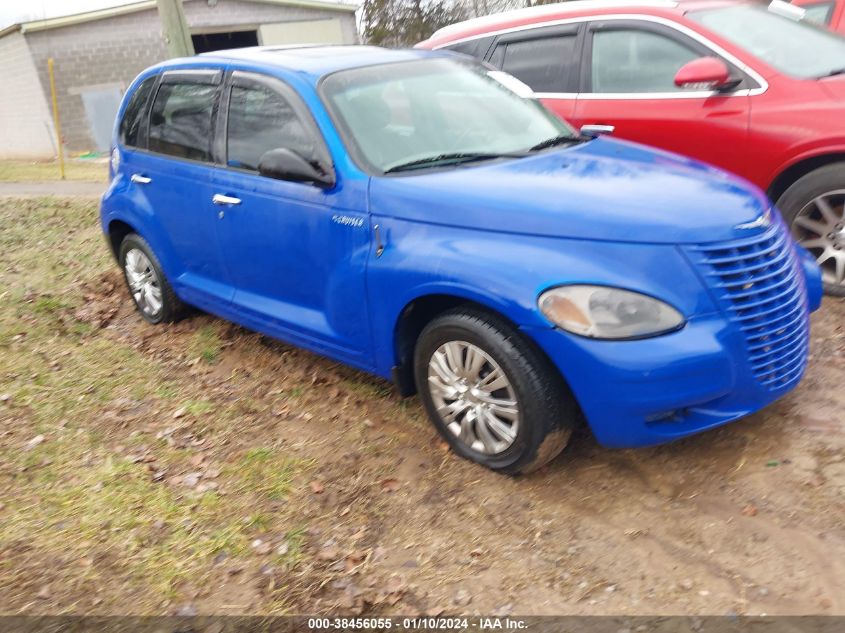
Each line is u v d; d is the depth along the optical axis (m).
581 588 2.94
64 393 4.86
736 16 5.78
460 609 2.89
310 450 4.03
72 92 23.30
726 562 2.99
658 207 3.35
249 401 4.64
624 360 3.09
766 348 3.36
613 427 3.22
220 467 3.91
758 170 5.25
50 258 8.02
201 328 5.81
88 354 5.51
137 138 5.62
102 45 23.36
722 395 3.24
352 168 3.95
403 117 4.30
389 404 4.43
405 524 3.39
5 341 5.74
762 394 3.39
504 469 3.58
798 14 5.96
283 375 4.96
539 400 3.33
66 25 22.77
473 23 6.99
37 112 23.77
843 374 4.21
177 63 5.38
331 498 3.60
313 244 4.14
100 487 3.78
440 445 3.95
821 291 4.01
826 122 4.91
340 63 4.54
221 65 4.90
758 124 5.19
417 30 25.19
